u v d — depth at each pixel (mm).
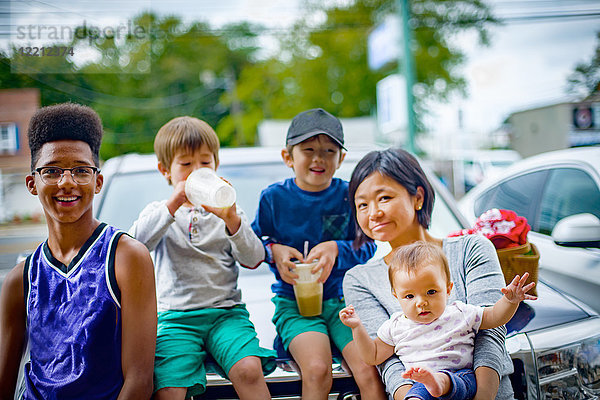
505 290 2023
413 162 2490
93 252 2127
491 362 2023
